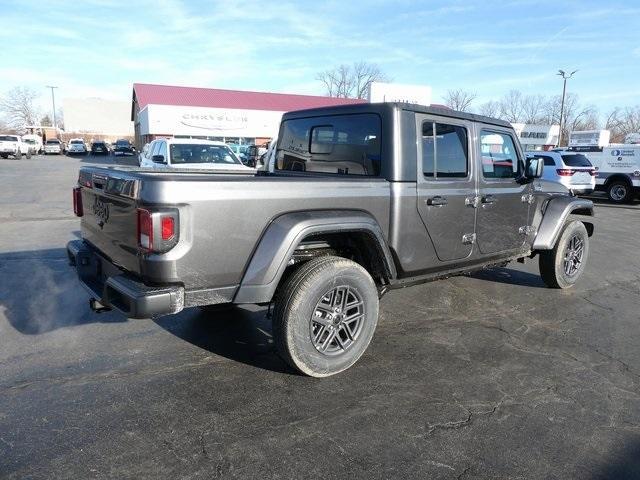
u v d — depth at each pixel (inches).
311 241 153.4
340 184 144.2
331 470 107.0
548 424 127.1
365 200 149.0
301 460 109.9
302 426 122.6
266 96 1867.6
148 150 546.9
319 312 144.3
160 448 112.4
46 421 121.8
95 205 151.9
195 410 128.5
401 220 157.6
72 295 218.2
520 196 208.1
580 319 207.6
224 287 128.3
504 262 213.0
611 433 124.1
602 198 803.4
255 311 202.7
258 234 130.8
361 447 115.2
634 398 141.9
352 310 153.3
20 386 139.0
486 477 106.6
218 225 124.0
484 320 203.2
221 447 113.5
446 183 170.4
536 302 229.0
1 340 170.6
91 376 145.9
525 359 165.9
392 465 109.3
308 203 137.9
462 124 177.8
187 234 120.2
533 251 243.0
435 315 207.3
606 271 298.7
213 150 481.7
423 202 163.3
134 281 125.7
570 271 250.2
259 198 129.5
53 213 458.0
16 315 193.9
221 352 163.9
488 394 141.5
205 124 1443.2
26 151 1610.5
